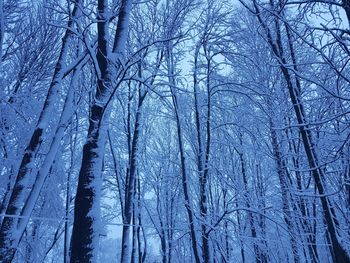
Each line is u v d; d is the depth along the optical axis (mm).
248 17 8297
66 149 8445
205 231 6863
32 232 7469
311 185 8203
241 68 8430
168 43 6930
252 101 8023
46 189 6996
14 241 4012
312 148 5086
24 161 4559
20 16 7391
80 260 3068
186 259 13727
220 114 8664
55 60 7641
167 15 7570
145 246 11461
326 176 5898
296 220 7594
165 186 11938
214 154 8766
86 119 8078
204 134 8609
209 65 7863
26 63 7176
